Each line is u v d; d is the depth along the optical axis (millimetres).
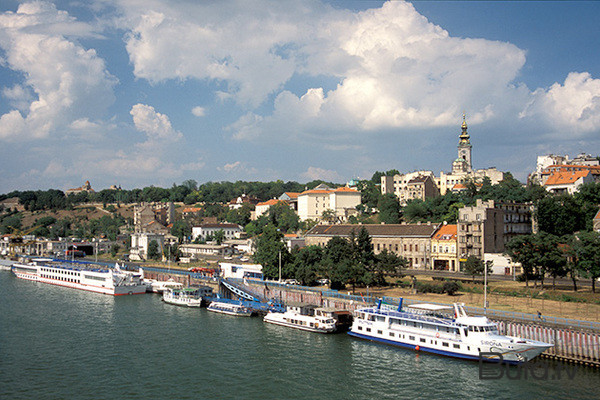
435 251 165250
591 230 158375
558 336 83000
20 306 141000
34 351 95250
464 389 75000
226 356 92000
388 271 139875
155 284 166375
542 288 117562
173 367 86000
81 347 98062
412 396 72938
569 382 74625
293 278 148500
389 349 96000
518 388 74125
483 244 153750
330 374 82125
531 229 174125
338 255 135750
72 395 73625
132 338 104562
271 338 104438
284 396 73438
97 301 150125
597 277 112062
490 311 97312
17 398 72312
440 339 91188
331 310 111688
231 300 135625
